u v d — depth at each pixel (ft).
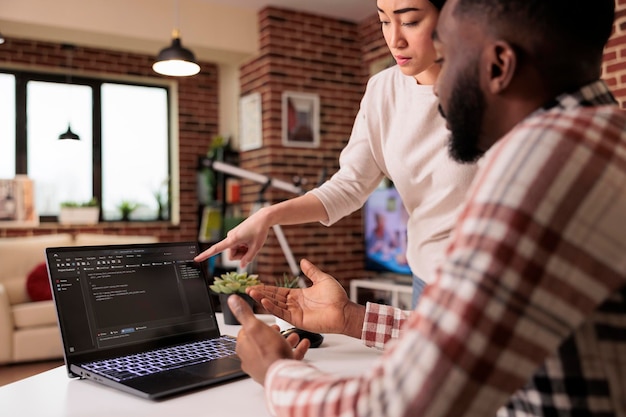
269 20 16.42
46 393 3.07
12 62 16.56
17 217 16.10
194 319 4.09
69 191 17.71
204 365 3.40
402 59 3.76
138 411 2.76
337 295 3.85
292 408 1.84
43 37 14.99
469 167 3.92
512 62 1.79
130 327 3.71
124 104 18.62
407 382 1.57
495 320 1.53
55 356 13.03
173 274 4.10
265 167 16.69
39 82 17.35
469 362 1.53
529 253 1.55
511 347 1.54
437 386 1.53
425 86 4.14
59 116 17.61
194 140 19.24
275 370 2.05
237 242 4.09
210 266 17.52
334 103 17.56
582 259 1.57
